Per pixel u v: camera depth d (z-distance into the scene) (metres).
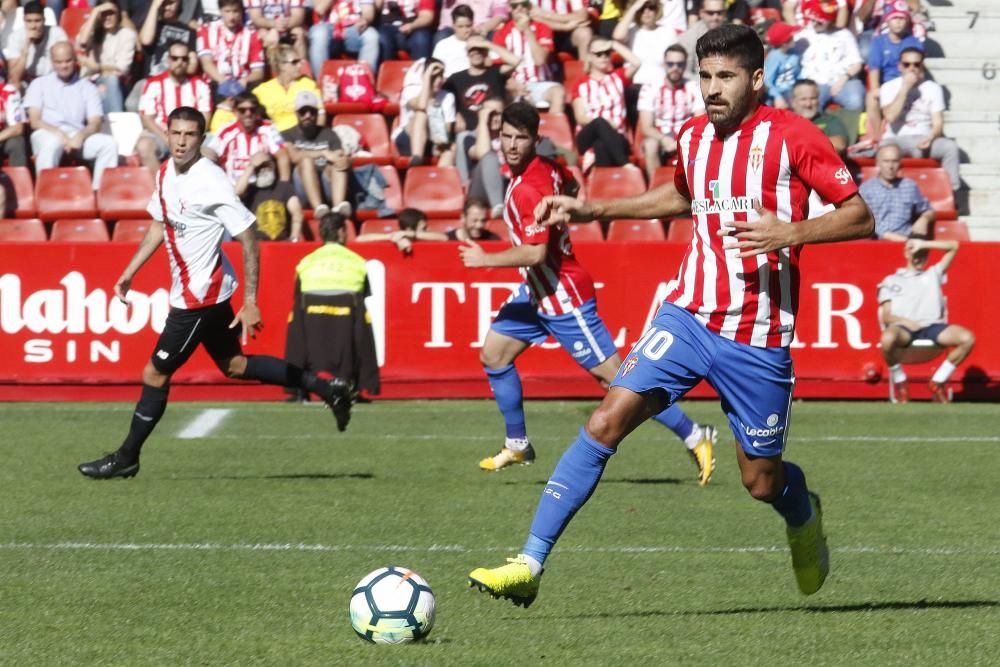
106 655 17.17
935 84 59.03
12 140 56.88
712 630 18.56
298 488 30.75
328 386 30.78
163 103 57.19
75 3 64.69
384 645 17.59
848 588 21.47
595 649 17.44
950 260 46.75
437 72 56.56
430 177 55.62
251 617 19.30
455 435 39.28
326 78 60.19
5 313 46.94
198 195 29.48
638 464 34.72
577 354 30.69
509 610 19.88
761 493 19.09
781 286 18.27
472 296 47.28
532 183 29.47
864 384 47.53
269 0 61.12
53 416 42.94
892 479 32.22
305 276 44.34
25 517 27.12
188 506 28.38
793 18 62.44
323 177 54.22
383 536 25.44
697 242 18.59
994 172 61.12
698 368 18.50
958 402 47.34
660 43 60.41
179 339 30.19
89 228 54.19
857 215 17.31
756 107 18.19
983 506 28.92
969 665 16.77
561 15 62.41
